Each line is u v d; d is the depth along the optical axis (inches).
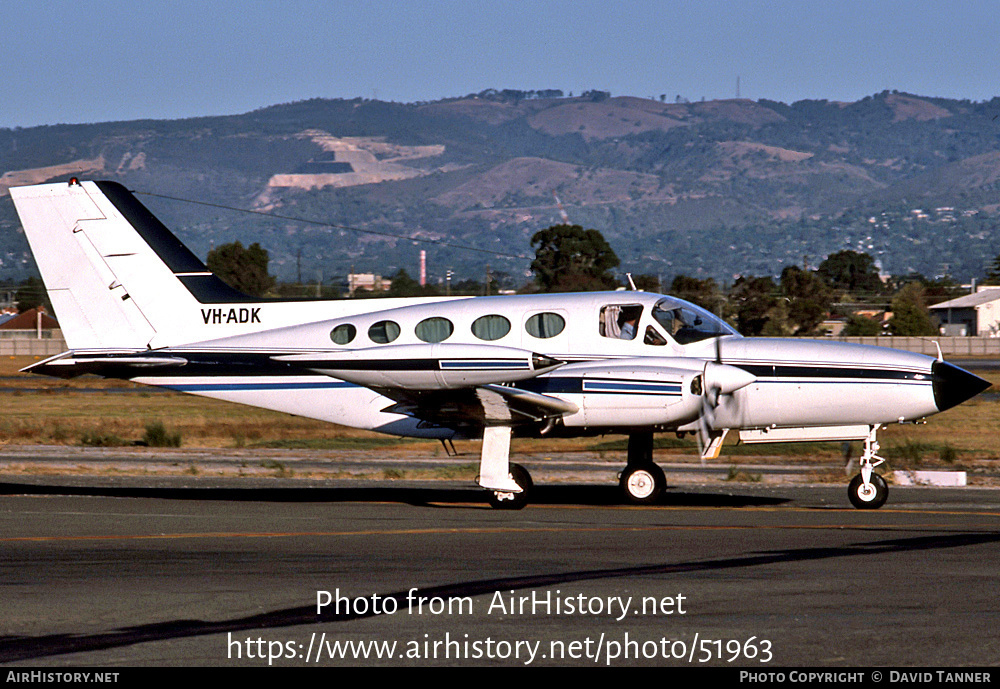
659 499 1935.3
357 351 1822.1
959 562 1290.6
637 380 1818.4
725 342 1908.2
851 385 1845.5
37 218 2107.5
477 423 1919.3
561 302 1919.3
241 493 2119.8
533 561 1317.7
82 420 4224.9
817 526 1611.7
